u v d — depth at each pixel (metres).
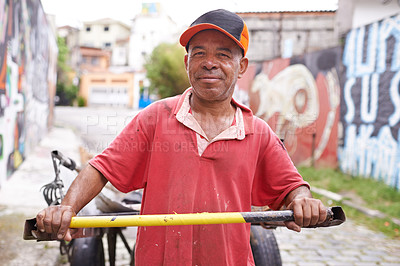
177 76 22.73
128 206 2.62
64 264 3.67
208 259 1.50
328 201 6.44
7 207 5.32
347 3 11.16
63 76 36.41
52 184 2.23
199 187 1.49
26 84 8.80
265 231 2.77
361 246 4.56
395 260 4.16
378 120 7.26
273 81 11.20
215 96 1.50
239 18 1.53
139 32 38.84
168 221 1.34
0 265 3.55
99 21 43.25
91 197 1.48
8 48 6.49
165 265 1.49
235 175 1.52
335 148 8.59
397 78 6.77
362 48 7.76
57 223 1.26
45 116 13.79
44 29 12.62
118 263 3.79
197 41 1.51
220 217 1.36
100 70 39.38
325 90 8.95
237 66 1.54
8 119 6.70
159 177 1.51
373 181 7.24
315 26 15.05
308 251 4.36
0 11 5.73
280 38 15.27
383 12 10.78
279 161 1.62
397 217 5.52
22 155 8.41
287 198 1.58
